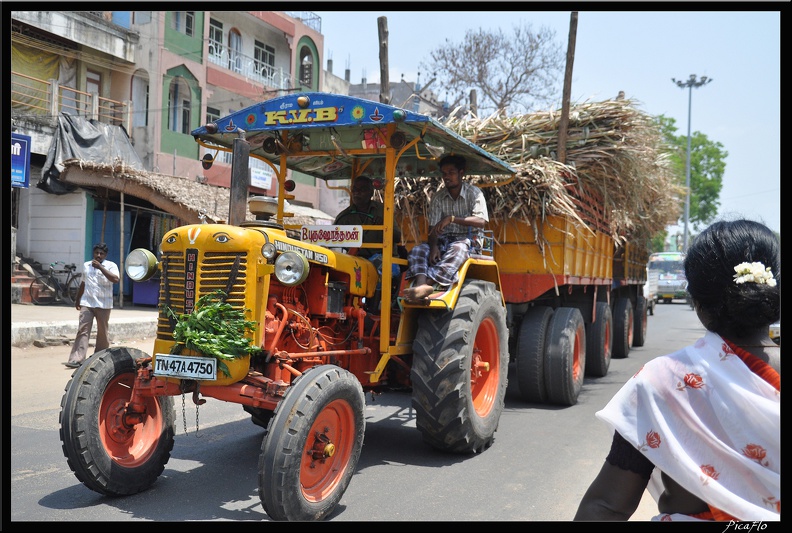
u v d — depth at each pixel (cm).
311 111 466
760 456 155
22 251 1722
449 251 533
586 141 761
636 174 820
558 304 823
